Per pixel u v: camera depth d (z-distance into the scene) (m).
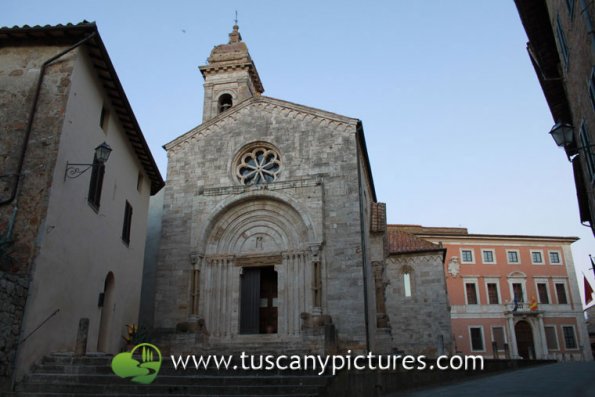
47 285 16.59
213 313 27.97
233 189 29.73
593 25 14.14
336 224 27.72
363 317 25.67
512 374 22.45
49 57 18.84
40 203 16.66
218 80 44.47
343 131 29.70
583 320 61.78
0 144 17.56
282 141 30.45
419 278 43.25
